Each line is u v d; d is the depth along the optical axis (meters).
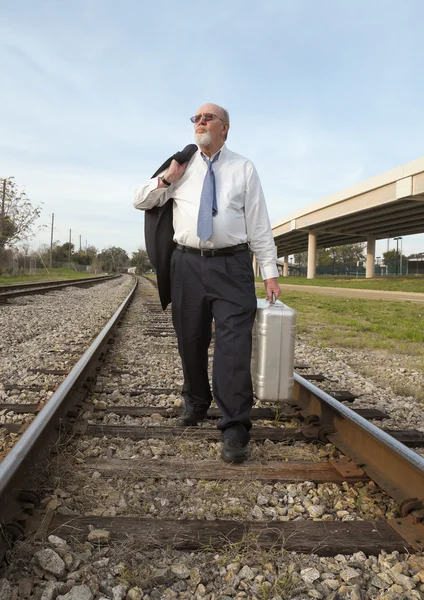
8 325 9.02
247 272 3.04
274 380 3.02
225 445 2.88
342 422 3.21
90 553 1.93
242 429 2.96
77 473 2.62
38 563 1.83
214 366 3.02
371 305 17.91
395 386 5.18
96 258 122.06
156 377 5.08
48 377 4.97
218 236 2.95
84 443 3.10
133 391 4.41
